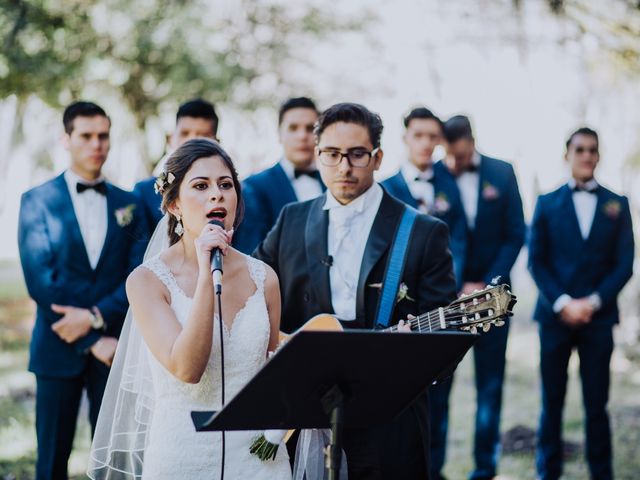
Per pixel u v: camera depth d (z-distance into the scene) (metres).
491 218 6.22
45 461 5.05
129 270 5.19
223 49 10.61
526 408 8.09
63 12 9.33
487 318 3.07
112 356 4.99
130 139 10.99
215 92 10.44
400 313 3.97
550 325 6.05
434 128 6.07
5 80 9.42
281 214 4.34
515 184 6.32
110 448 3.48
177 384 3.10
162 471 3.07
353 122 4.01
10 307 12.97
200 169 3.18
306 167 5.62
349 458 3.82
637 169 10.74
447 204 6.08
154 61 9.96
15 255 17.42
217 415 2.67
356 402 2.86
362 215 4.11
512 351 10.77
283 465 3.23
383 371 2.75
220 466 3.10
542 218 6.21
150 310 3.10
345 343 2.60
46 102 9.96
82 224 5.18
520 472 6.29
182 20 9.77
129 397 3.47
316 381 2.71
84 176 5.23
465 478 6.22
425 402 3.95
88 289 5.11
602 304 5.99
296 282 4.15
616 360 9.85
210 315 2.91
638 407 8.00
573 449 6.80
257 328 3.20
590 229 6.10
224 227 3.18
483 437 6.06
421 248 4.00
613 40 9.11
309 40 11.35
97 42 9.56
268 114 11.23
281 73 11.23
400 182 6.13
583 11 9.02
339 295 4.06
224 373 3.09
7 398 7.84
